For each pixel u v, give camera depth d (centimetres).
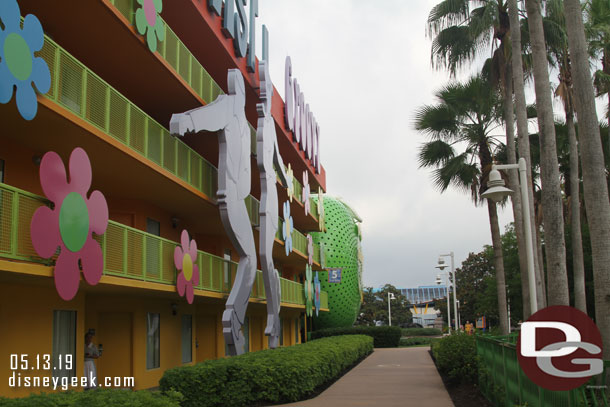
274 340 2084
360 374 2136
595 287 945
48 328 1291
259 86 2264
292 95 2970
